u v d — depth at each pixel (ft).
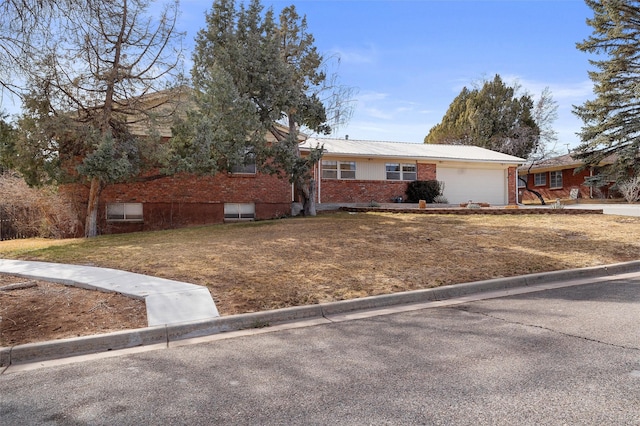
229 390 11.85
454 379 12.07
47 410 10.96
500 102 130.21
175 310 19.13
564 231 40.06
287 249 31.83
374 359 13.92
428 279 24.39
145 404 11.12
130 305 20.16
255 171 61.57
